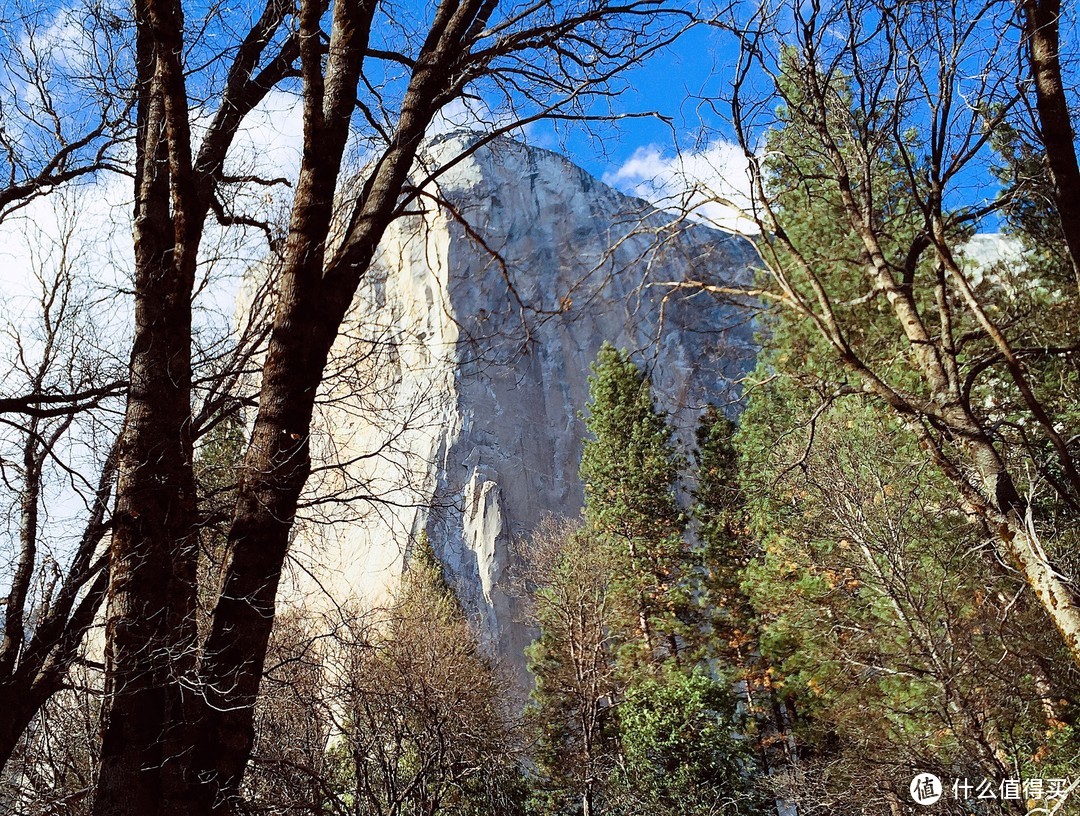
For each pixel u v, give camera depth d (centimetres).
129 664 401
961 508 417
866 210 452
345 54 459
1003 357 407
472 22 494
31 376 686
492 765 1263
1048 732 1234
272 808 606
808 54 449
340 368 659
